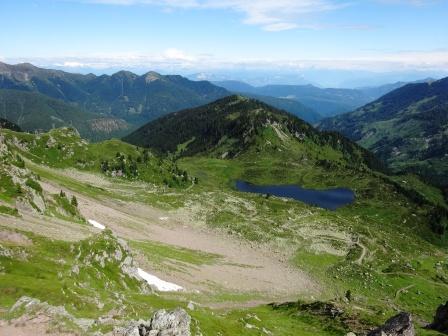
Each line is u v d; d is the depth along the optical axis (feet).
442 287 555.69
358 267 570.05
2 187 361.92
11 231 264.11
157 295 301.63
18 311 150.61
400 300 496.23
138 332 152.76
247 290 422.41
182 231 620.49
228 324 241.55
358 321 342.64
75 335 143.02
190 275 400.47
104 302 193.06
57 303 169.78
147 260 392.27
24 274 205.16
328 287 495.00
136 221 584.81
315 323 341.21
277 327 306.96
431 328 375.86
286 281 487.20
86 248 284.00
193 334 181.06
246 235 640.99
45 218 357.82
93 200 638.12
